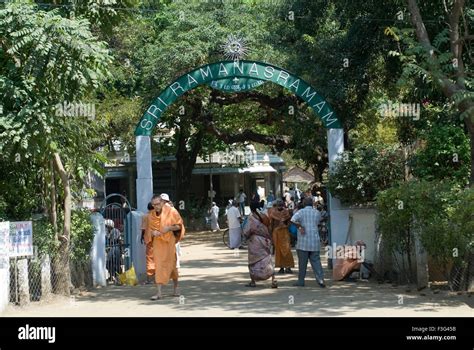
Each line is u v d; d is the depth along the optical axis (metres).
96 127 16.33
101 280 15.91
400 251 14.38
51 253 13.55
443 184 13.70
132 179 40.56
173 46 26.78
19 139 12.27
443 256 12.93
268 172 47.41
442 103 17.70
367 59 19.73
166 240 13.70
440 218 13.20
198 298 13.58
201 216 40.66
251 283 15.06
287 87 17.09
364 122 26.86
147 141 17.30
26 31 12.27
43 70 12.56
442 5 16.50
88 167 14.83
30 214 14.61
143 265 16.69
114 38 28.52
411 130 20.06
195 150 39.19
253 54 23.91
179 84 17.20
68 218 13.94
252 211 15.14
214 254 24.62
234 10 27.72
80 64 12.61
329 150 17.03
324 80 20.05
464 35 15.13
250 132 31.52
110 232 16.83
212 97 28.67
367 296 13.24
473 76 15.55
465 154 15.14
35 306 12.71
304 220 14.91
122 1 15.07
